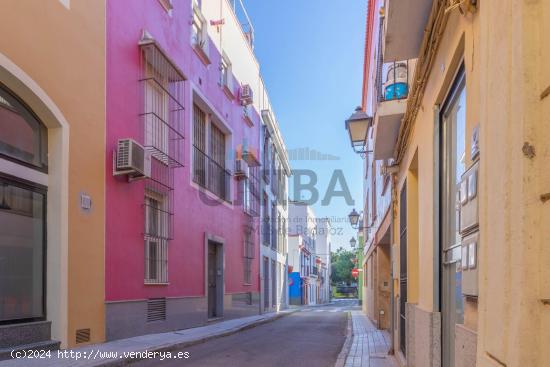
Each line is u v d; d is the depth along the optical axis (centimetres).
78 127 801
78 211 788
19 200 695
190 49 1352
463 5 302
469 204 284
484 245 229
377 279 1570
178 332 1109
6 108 680
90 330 802
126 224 941
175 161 1127
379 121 727
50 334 719
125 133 954
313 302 5231
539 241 164
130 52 993
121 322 899
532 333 164
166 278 1123
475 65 288
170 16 1212
